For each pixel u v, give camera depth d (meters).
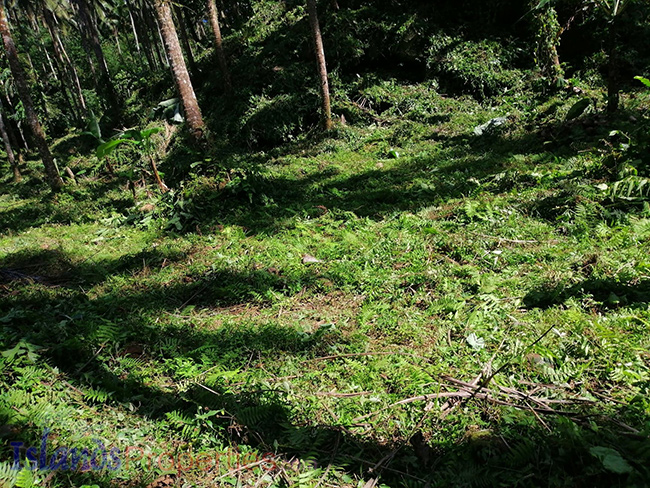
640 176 5.19
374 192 7.49
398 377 2.75
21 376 2.78
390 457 2.19
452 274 4.10
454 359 2.90
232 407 2.52
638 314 3.02
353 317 3.64
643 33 12.48
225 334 3.47
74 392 2.71
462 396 2.51
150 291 4.58
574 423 2.17
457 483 1.98
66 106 33.59
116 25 30.00
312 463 2.17
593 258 3.85
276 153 13.05
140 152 13.79
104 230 7.77
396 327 3.38
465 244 4.63
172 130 14.67
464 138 10.66
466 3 15.41
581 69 12.84
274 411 2.50
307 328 3.49
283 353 3.15
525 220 5.16
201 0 23.89
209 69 18.28
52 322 3.68
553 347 2.85
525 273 3.94
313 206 7.18
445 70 14.07
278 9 19.17
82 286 5.07
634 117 8.25
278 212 7.17
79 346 3.16
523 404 2.39
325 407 2.56
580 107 8.82
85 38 24.05
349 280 4.27
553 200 5.31
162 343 3.34
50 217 9.94
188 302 4.36
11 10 27.66
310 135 13.72
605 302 3.31
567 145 8.03
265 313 3.91
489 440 2.17
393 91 14.28
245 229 6.54
